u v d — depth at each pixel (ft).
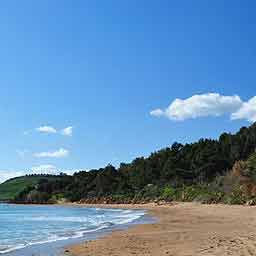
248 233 80.02
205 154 379.55
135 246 67.56
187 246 64.18
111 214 205.16
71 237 84.94
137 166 461.37
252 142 384.88
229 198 239.30
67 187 516.73
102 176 473.67
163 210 223.92
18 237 91.71
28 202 528.22
